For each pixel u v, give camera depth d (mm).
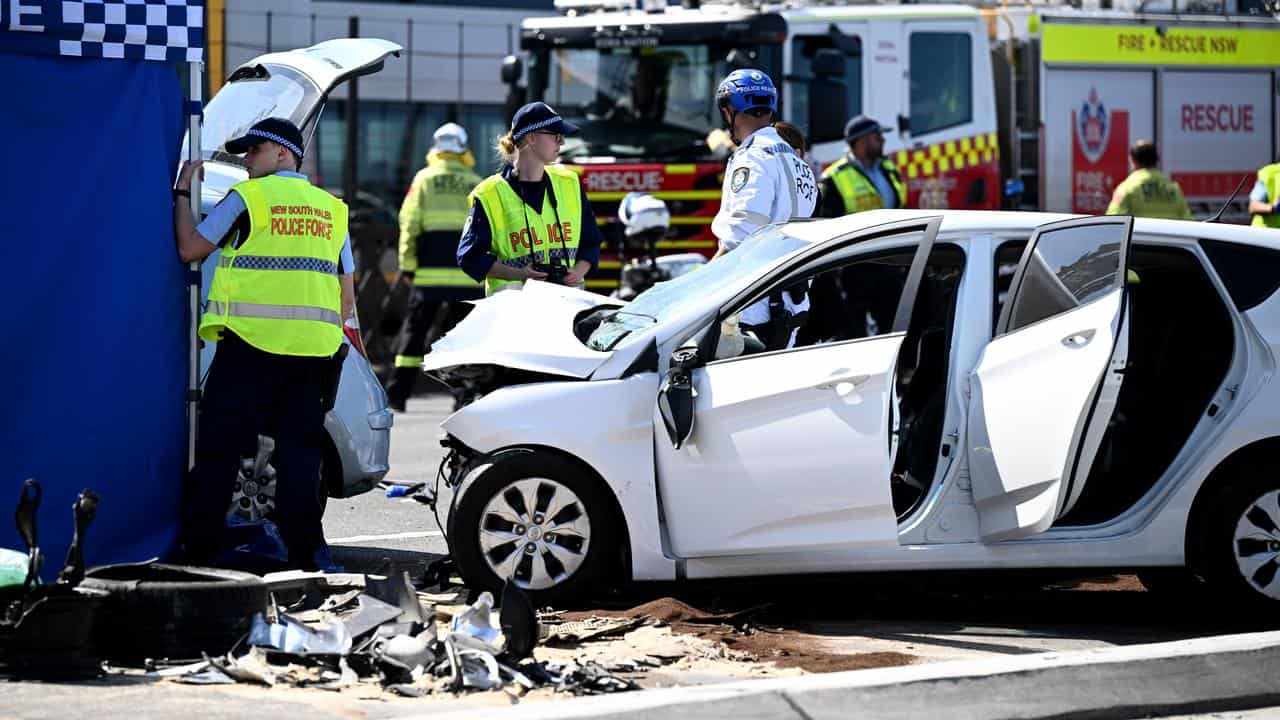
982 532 16906
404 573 15273
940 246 17547
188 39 17859
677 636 15859
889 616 17719
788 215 21047
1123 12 44156
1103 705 13523
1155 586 19172
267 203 18297
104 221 17594
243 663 13820
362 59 20734
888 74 40125
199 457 18281
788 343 20359
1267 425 17125
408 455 31250
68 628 13578
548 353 17547
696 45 38469
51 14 17203
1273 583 17047
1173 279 18172
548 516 17188
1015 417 16703
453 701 13211
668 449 17031
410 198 38406
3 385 17109
